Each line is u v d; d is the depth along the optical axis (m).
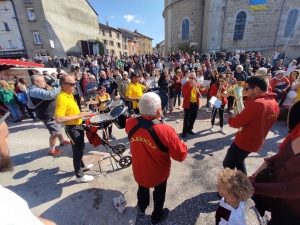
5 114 0.79
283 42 17.44
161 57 20.22
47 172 2.85
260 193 1.18
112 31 35.34
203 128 4.47
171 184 2.52
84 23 25.14
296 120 1.20
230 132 4.18
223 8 16.98
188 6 19.47
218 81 4.05
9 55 20.33
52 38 19.47
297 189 0.98
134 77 3.86
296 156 1.05
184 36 20.75
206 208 2.10
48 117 3.14
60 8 20.78
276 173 1.21
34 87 2.99
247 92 1.84
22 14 18.78
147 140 1.45
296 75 4.66
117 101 3.13
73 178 2.69
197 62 12.38
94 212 2.08
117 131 4.46
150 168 1.56
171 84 5.66
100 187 2.49
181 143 1.54
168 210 2.04
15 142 3.97
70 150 3.54
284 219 1.23
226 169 1.27
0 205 0.54
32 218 0.63
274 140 3.68
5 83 5.15
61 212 2.09
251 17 17.02
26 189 2.48
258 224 1.87
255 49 17.89
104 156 3.29
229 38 17.86
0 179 2.70
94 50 24.94
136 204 2.19
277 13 16.70
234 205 1.23
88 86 6.06
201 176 2.67
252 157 3.11
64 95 2.23
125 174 2.76
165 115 5.63
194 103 3.83
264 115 1.71
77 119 2.35
